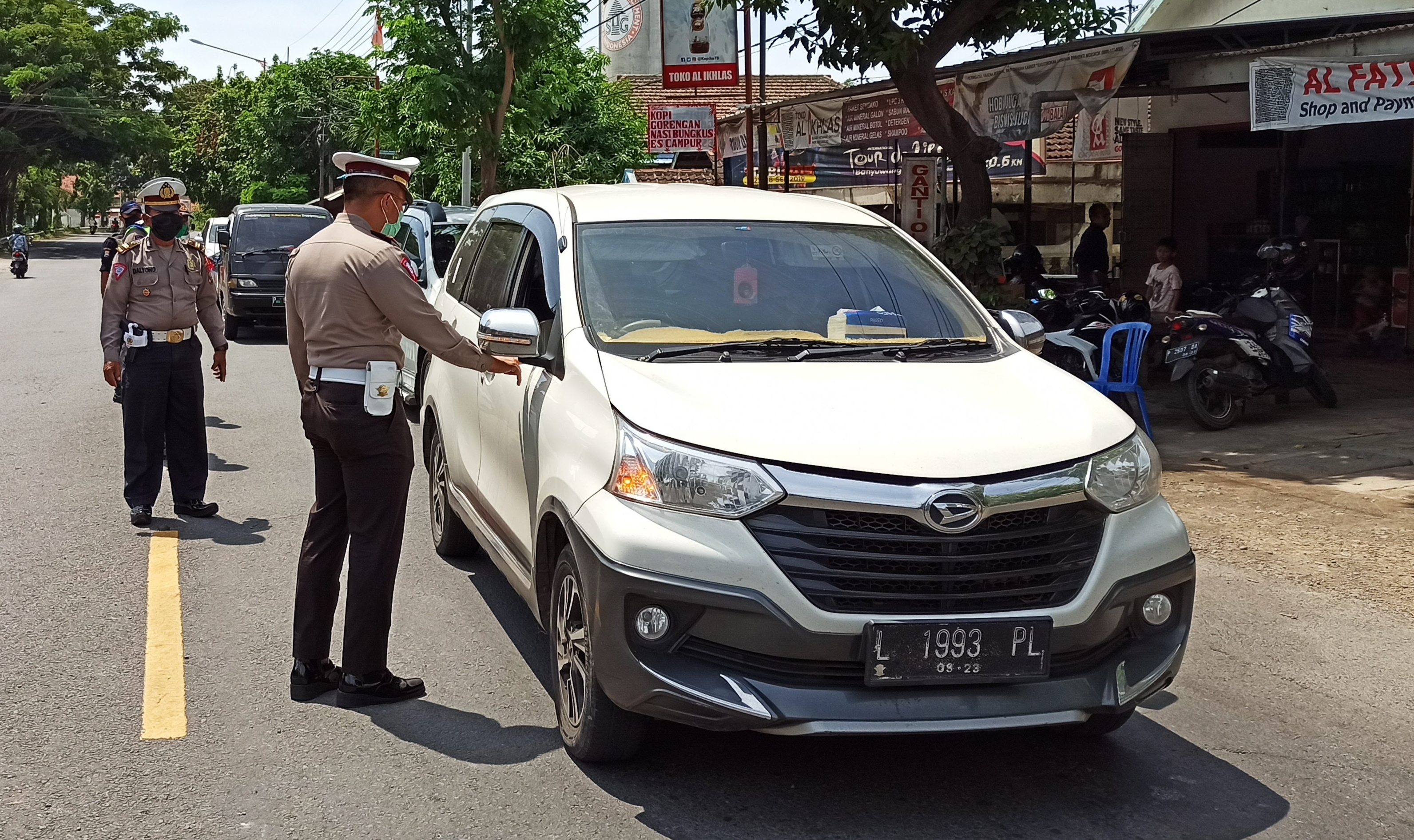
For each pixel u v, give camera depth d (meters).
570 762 4.14
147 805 3.79
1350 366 13.95
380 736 4.35
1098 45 10.48
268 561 6.48
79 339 18.41
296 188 51.22
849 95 15.00
